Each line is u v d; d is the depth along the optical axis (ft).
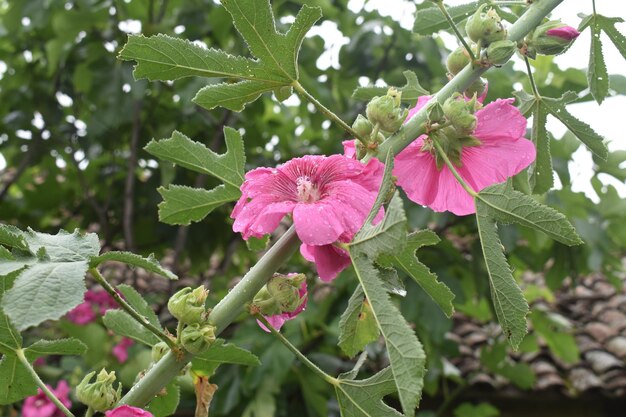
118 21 13.21
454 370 16.01
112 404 3.71
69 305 2.91
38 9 13.21
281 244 3.64
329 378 3.91
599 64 4.83
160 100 14.19
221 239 14.75
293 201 3.60
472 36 4.10
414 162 4.29
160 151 4.56
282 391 13.15
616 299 22.45
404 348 2.92
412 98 4.91
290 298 3.68
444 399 18.58
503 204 3.81
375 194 3.54
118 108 12.66
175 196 4.61
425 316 11.93
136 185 14.85
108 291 3.49
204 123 13.44
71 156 14.40
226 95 4.09
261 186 3.64
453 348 13.50
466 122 3.79
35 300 2.90
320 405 12.42
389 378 3.79
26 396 4.04
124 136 14.34
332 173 3.64
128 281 16.71
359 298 3.68
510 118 4.08
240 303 3.65
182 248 14.05
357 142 3.92
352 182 3.54
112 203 15.23
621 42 4.69
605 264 14.14
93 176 15.57
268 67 3.92
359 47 12.95
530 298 17.03
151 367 3.88
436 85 12.72
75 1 13.41
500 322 3.89
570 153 11.80
